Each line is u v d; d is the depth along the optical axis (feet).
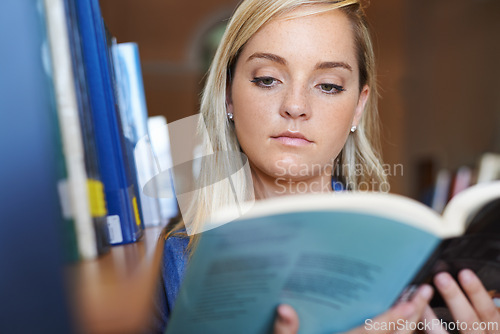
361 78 3.01
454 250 1.88
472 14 23.15
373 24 3.10
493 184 1.94
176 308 1.80
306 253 1.70
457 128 24.11
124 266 1.38
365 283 1.83
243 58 2.74
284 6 2.62
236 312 1.86
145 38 25.75
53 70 1.42
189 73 26.20
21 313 1.07
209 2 25.79
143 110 2.78
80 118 1.54
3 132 1.08
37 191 1.09
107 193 1.97
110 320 0.94
